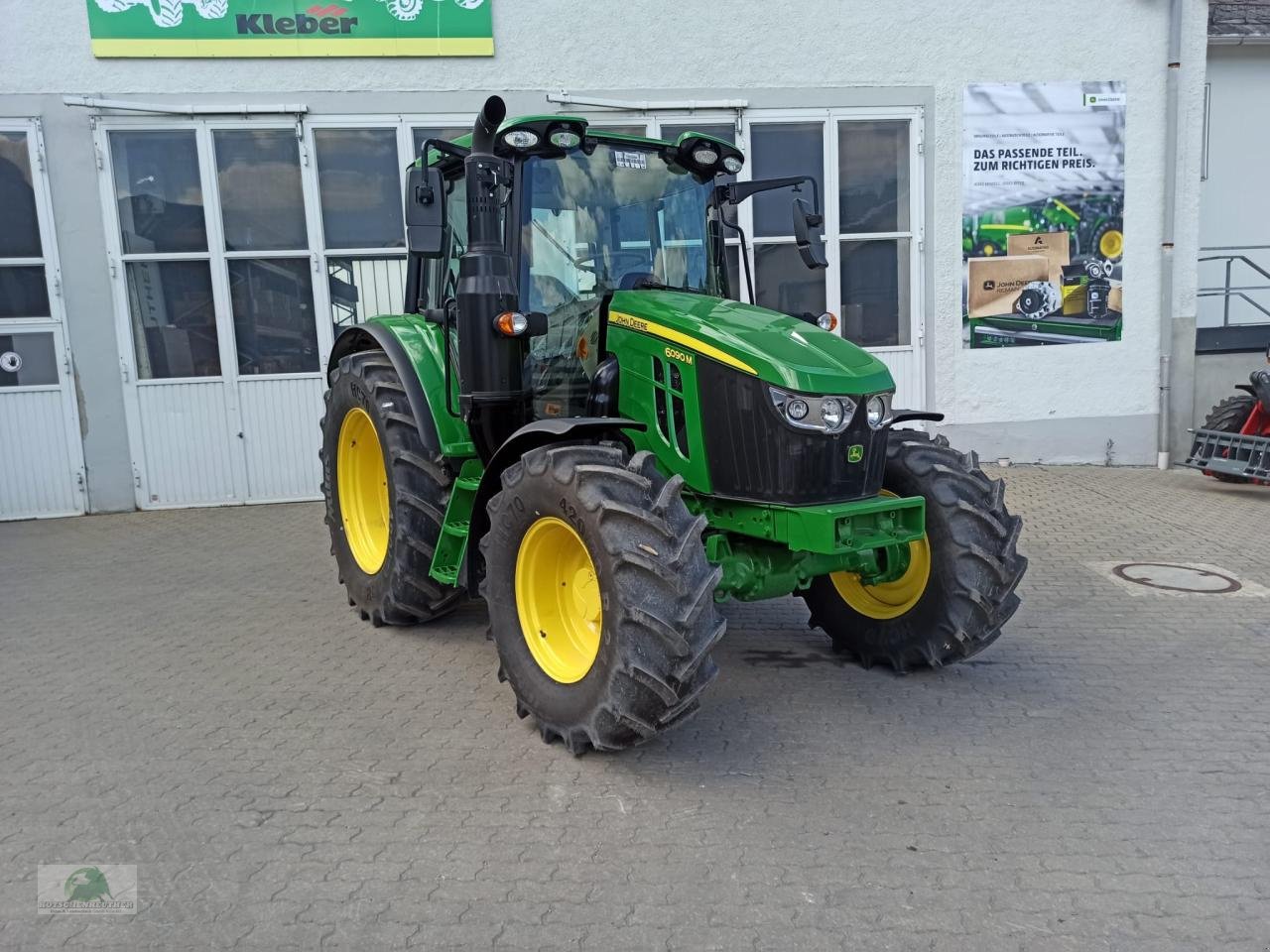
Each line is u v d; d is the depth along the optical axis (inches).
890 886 112.0
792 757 145.2
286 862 117.9
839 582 184.4
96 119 317.4
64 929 105.0
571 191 172.7
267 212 333.7
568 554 148.6
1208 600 221.5
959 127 366.9
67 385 328.5
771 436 144.6
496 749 148.4
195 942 102.9
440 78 336.5
